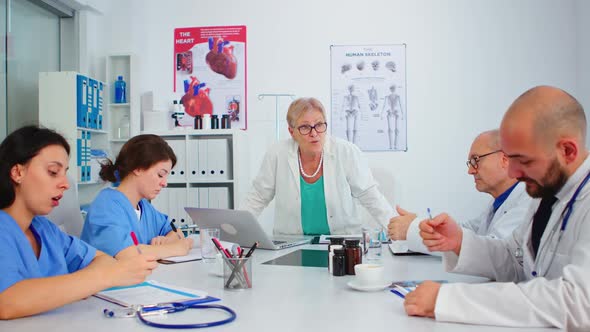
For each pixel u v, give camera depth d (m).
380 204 2.63
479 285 1.04
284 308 1.13
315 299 1.21
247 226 1.98
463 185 3.96
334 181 2.63
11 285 1.09
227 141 3.83
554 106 1.02
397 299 1.20
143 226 2.07
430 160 4.00
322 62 4.08
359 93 4.05
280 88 4.12
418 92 4.01
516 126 1.04
